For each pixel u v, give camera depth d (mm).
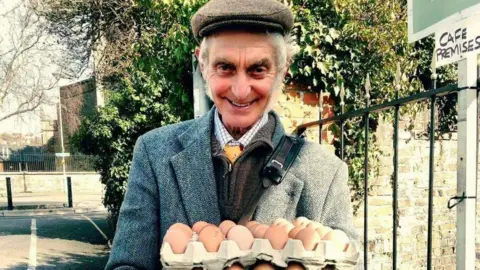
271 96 1157
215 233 948
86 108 13938
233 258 904
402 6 3350
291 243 906
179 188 1204
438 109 3848
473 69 1195
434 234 3877
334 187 1233
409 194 3727
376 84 3227
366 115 1913
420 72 3664
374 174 3469
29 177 19156
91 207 13406
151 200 1213
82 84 13117
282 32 1127
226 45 1072
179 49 3217
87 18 8750
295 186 1201
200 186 1197
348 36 3041
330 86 3023
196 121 1345
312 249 914
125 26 7578
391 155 3529
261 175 1203
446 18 1263
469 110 1207
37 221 10648
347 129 3209
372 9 3170
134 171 1270
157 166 1239
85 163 21031
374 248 3508
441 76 3709
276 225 994
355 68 3100
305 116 3012
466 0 1156
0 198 16844
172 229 979
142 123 6645
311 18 2934
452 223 3932
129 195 1225
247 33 1065
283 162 1219
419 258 3768
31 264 6320
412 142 3727
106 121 6613
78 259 6566
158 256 1184
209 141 1241
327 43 3041
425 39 3527
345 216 1218
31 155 21516
